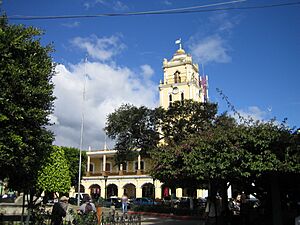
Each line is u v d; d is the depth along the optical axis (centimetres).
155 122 3525
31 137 1057
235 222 1620
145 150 3559
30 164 1161
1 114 956
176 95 5972
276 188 1322
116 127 3572
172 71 6153
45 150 1198
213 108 3309
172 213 2958
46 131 1186
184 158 1347
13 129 1007
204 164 1267
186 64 6044
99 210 1520
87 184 5978
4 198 3034
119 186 5741
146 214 3150
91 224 1359
